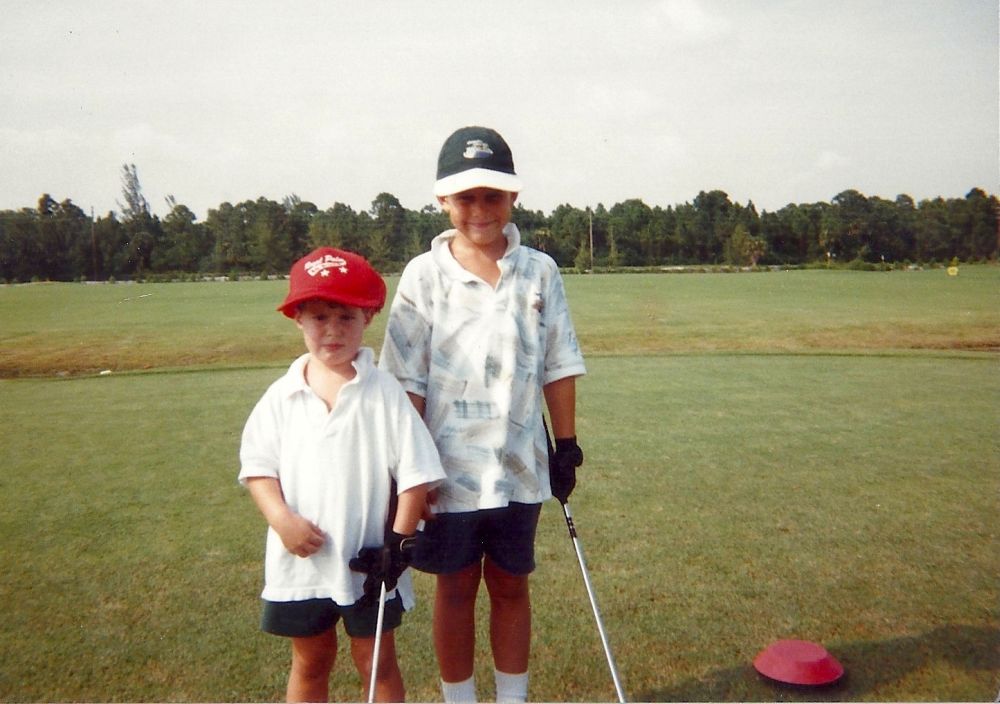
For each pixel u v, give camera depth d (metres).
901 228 51.88
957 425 6.83
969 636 3.22
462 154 2.78
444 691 2.88
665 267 56.38
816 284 31.73
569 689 2.91
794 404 7.77
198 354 14.70
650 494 4.98
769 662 2.96
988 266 47.94
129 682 2.98
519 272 2.86
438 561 2.79
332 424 2.56
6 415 8.05
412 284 2.85
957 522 4.47
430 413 2.81
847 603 3.51
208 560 4.09
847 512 4.64
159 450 6.43
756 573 3.81
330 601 2.58
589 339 15.34
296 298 2.51
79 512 4.86
